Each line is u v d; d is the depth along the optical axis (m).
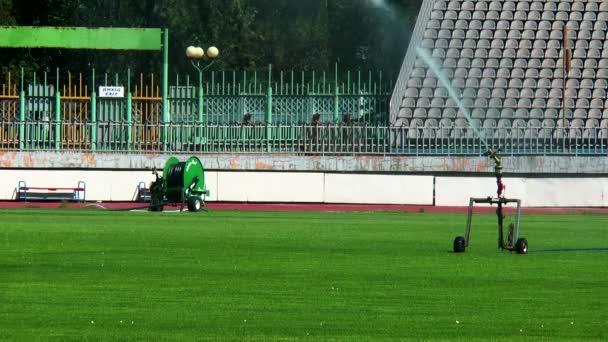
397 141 94.25
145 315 26.72
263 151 92.94
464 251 45.19
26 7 139.00
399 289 32.12
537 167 92.12
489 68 113.38
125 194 89.38
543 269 38.22
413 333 24.56
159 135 93.19
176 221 66.06
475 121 110.12
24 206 85.19
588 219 75.38
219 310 27.69
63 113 99.69
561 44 115.38
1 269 36.66
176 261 39.78
